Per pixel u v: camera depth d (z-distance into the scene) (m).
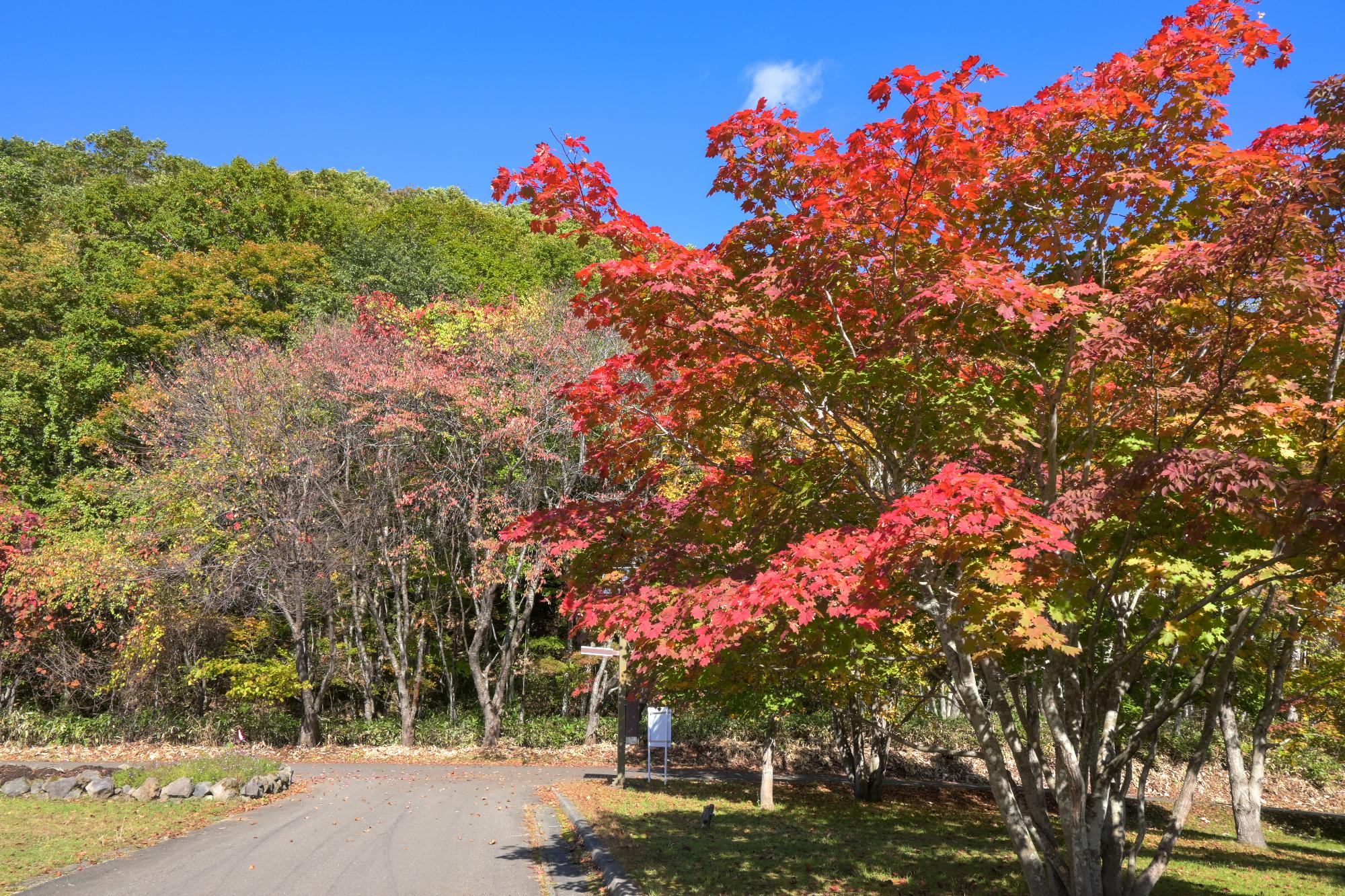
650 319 6.34
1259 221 5.01
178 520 22.53
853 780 19.09
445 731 24.52
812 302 6.54
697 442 7.70
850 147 5.80
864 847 11.67
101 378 28.39
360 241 33.84
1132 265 6.71
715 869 9.21
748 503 7.55
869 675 9.53
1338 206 5.44
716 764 23.78
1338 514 4.66
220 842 9.83
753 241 6.44
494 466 25.17
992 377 6.86
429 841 10.36
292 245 33.59
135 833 10.06
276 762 15.61
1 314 30.52
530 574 23.33
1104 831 7.69
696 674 7.81
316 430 22.83
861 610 5.48
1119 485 5.15
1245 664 10.70
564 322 24.83
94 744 21.02
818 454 7.55
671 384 7.00
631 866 8.95
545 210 6.08
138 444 27.52
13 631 22.41
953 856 11.30
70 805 11.85
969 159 5.86
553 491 25.02
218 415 22.14
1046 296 5.55
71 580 21.28
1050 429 6.64
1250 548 6.09
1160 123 6.48
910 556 5.31
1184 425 6.30
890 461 6.93
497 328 25.06
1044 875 6.83
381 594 26.53
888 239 6.07
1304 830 19.23
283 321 30.78
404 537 24.03
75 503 26.22
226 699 24.50
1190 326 6.10
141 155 53.38
